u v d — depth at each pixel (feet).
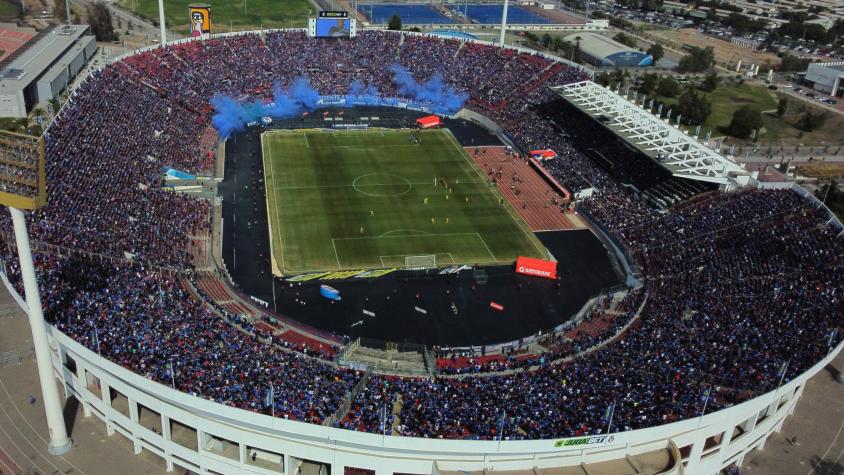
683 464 210.18
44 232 282.15
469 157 473.67
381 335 278.05
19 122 437.99
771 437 241.14
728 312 267.18
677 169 371.97
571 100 476.13
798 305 266.57
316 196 402.31
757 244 319.88
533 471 193.36
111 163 367.04
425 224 375.45
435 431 193.36
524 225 380.58
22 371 249.14
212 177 413.18
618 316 288.30
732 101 644.27
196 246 331.57
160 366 207.92
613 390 217.15
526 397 213.05
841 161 519.60
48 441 217.97
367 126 522.88
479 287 319.06
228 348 228.22
